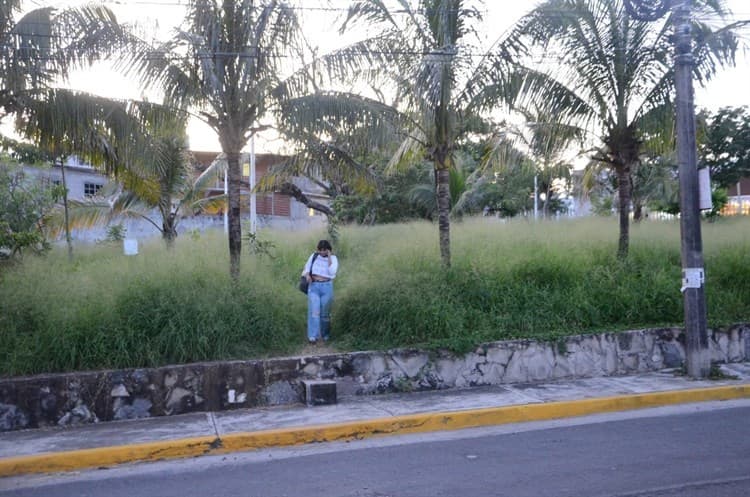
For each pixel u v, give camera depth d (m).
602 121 13.38
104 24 10.31
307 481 6.59
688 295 10.66
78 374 8.97
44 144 10.85
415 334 10.58
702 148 23.36
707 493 5.84
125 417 9.06
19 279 10.62
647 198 23.70
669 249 14.80
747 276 13.13
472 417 8.77
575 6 12.37
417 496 6.00
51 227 17.67
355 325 10.89
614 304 11.98
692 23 12.05
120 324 9.62
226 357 9.81
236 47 11.25
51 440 8.11
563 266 12.74
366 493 6.15
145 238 20.20
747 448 7.20
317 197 32.25
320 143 12.30
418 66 11.57
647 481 6.19
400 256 13.18
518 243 15.12
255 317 10.33
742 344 11.84
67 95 10.40
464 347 10.42
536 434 8.18
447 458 7.24
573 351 10.92
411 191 24.20
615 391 9.78
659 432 7.99
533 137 13.57
